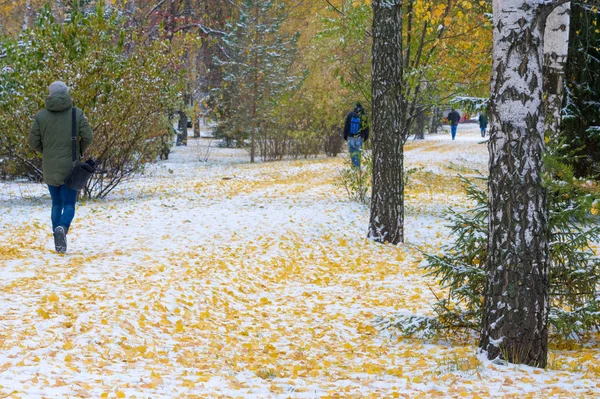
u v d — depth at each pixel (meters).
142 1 34.47
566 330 6.75
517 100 5.76
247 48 35.50
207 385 5.21
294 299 9.08
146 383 5.04
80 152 10.37
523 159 5.79
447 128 73.00
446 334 7.58
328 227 14.12
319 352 6.78
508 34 5.77
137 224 13.63
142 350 6.11
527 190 5.81
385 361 6.33
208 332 7.15
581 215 6.40
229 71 36.75
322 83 33.06
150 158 20.09
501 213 5.91
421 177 25.08
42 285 8.07
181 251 11.02
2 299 7.23
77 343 5.93
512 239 5.89
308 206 16.78
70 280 8.45
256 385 5.33
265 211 15.80
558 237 6.73
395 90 12.84
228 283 9.29
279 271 10.46
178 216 14.73
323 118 34.41
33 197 18.02
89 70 16.95
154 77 18.16
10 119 17.05
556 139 7.15
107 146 17.66
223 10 37.84
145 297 7.74
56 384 4.74
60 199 10.52
